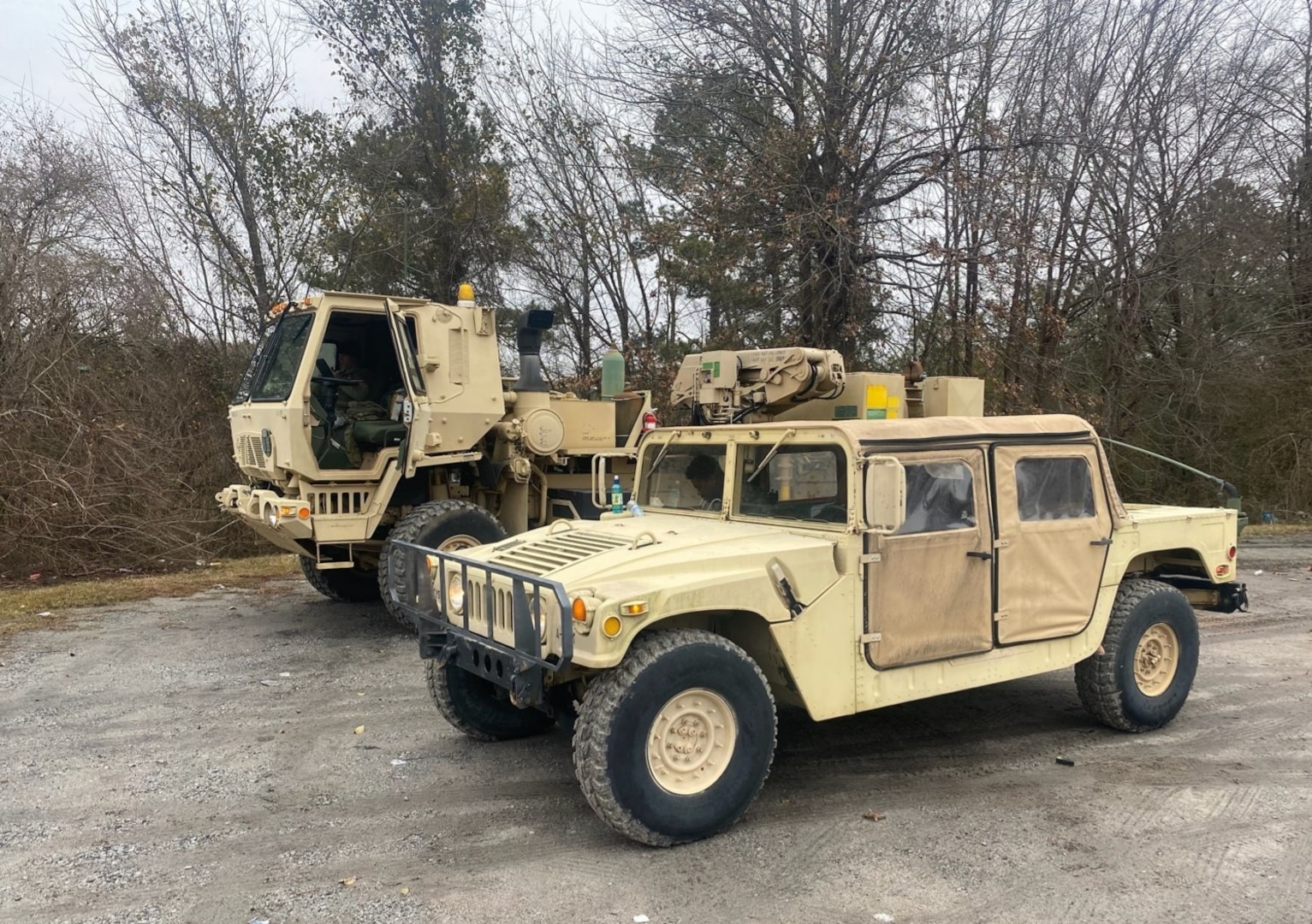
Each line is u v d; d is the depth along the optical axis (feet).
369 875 12.59
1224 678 22.36
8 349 41.93
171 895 12.07
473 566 14.29
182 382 48.06
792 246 48.24
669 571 13.32
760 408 21.86
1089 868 12.69
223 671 23.24
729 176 49.19
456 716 17.40
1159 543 18.30
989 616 15.69
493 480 29.01
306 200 55.83
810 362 20.84
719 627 14.71
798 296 49.96
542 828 14.07
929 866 12.75
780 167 47.91
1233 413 66.59
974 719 19.26
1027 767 16.51
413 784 15.90
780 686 14.73
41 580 37.42
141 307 47.93
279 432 25.64
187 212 53.67
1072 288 56.39
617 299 64.90
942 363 53.72
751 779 13.64
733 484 16.60
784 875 12.48
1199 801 14.99
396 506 28.48
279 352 27.32
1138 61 55.93
